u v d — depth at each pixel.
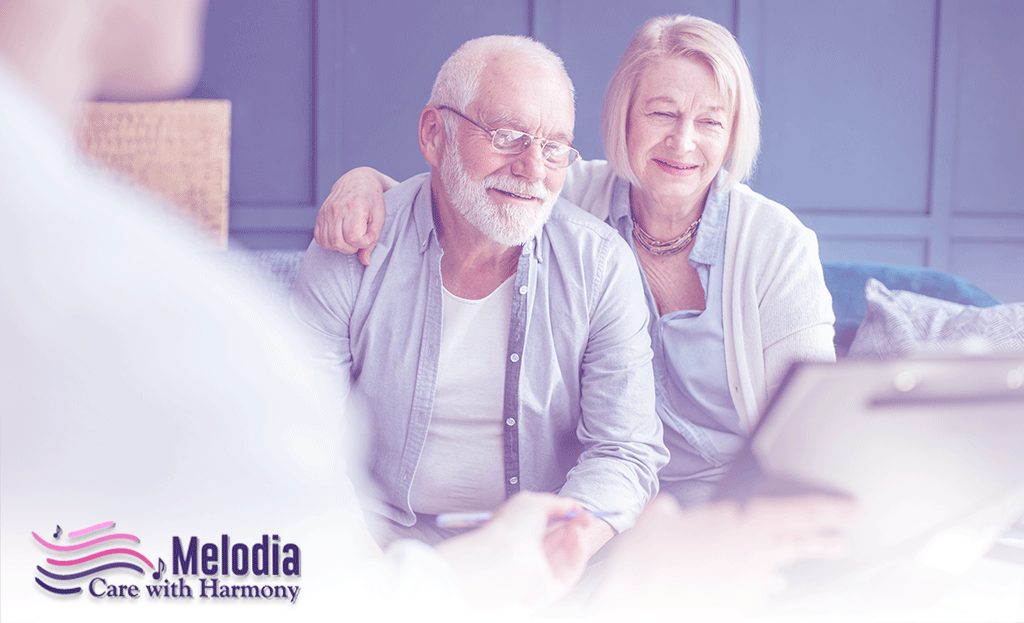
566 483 1.44
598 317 1.52
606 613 0.59
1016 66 4.34
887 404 0.53
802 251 1.72
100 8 0.34
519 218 1.43
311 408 0.38
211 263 0.38
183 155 2.59
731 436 1.74
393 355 1.52
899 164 4.32
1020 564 0.97
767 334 1.73
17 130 0.33
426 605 0.47
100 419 0.33
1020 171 4.41
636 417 1.49
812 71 4.20
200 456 0.34
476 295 1.53
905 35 4.24
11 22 0.33
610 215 1.84
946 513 0.57
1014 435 0.55
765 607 0.59
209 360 0.34
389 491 1.55
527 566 0.67
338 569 0.39
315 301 1.51
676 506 0.58
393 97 3.97
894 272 2.53
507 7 3.98
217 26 3.87
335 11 3.88
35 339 0.32
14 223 0.32
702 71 1.65
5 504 0.32
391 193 1.59
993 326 2.15
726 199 1.79
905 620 0.62
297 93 3.94
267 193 3.99
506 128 1.40
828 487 0.54
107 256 0.33
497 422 1.53
